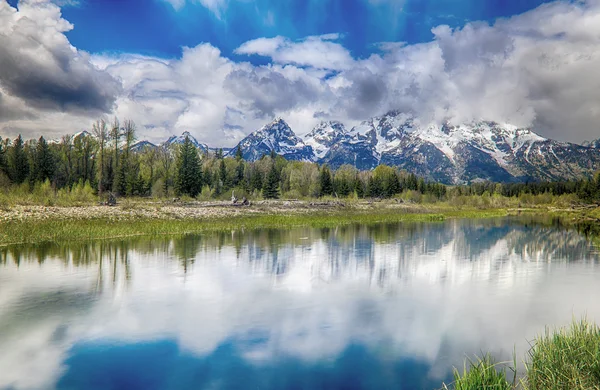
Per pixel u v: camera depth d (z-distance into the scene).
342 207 80.69
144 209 53.44
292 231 44.75
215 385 10.02
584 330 10.91
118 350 11.99
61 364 11.08
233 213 58.41
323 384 10.05
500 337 13.12
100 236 35.66
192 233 40.84
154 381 10.23
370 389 9.78
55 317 14.71
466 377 8.73
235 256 27.52
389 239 38.84
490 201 127.06
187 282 20.08
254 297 17.64
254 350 12.06
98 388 9.84
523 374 10.16
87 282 19.81
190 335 13.17
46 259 25.25
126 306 16.06
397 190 152.75
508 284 20.61
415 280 21.34
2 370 10.74
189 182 96.94
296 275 22.09
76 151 107.25
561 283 20.89
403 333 13.47
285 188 146.12
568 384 8.41
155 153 128.75
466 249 32.94
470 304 16.89
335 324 14.34
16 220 36.34
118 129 100.19
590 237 42.53
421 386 9.89
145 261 25.19
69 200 58.50
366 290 19.12
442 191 171.25
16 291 18.03
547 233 46.69
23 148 113.19
